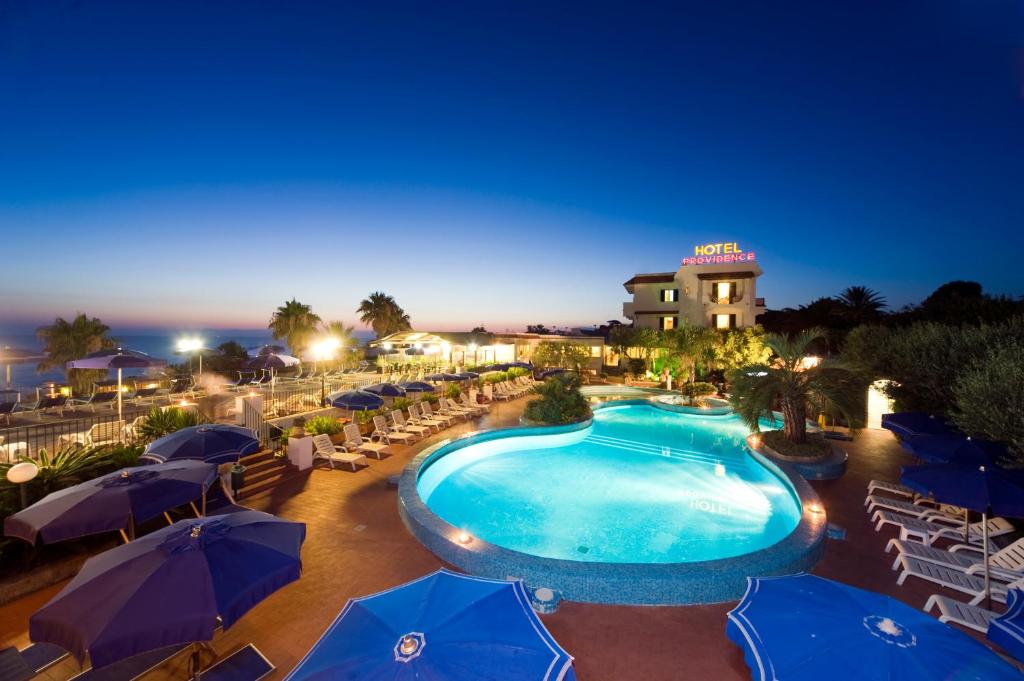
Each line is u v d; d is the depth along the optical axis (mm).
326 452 12406
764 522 10297
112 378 38625
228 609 3824
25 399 24594
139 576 3896
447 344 32188
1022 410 8031
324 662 3371
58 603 3695
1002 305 21047
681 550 9102
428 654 3291
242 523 4746
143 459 8383
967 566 6922
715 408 21516
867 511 9844
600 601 6598
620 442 17047
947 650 3430
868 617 3775
